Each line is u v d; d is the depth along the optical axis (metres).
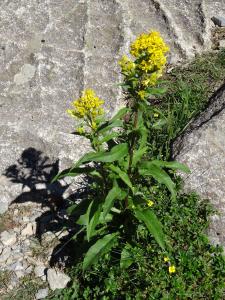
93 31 0.99
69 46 0.96
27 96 0.86
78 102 0.50
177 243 0.60
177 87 0.87
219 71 0.88
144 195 0.63
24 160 0.77
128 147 0.51
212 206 0.63
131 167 0.54
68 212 0.59
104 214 0.51
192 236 0.60
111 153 0.50
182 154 0.68
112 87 0.88
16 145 0.78
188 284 0.55
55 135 0.79
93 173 0.55
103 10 1.03
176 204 0.63
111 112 0.85
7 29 0.99
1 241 0.67
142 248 0.58
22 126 0.80
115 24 1.00
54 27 0.99
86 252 0.59
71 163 0.75
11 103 0.85
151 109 0.51
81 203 0.58
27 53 0.94
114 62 0.92
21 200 0.72
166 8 1.06
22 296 0.60
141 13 1.05
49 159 0.77
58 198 0.72
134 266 0.57
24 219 0.70
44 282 0.61
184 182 0.66
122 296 0.55
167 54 0.98
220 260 0.57
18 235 0.68
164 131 0.76
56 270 0.62
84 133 0.52
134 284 0.55
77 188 0.73
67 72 0.91
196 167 0.66
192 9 1.06
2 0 1.05
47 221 0.69
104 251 0.56
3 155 0.77
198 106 0.80
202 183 0.65
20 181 0.74
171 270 0.55
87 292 0.57
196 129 0.70
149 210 0.55
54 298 0.59
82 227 0.63
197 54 0.97
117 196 0.52
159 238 0.52
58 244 0.66
